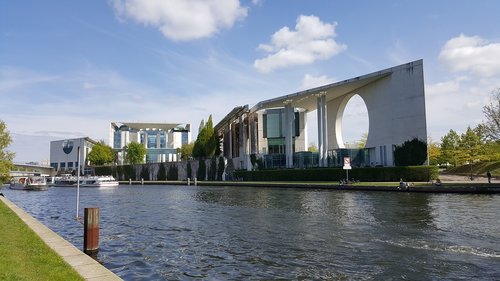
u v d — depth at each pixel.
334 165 66.69
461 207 25.16
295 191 46.56
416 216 21.75
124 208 32.38
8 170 46.91
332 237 16.69
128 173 115.44
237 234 18.20
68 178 93.62
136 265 13.07
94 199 45.12
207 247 15.57
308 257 13.46
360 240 15.89
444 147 85.75
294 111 85.56
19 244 12.20
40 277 8.52
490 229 17.47
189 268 12.55
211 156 95.25
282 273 11.73
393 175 50.47
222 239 17.12
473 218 20.47
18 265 9.41
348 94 69.81
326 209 26.31
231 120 97.00
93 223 14.98
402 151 54.28
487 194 34.06
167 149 160.75
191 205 33.47
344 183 48.00
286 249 14.75
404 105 54.69
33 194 58.81
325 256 13.54
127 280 11.37
